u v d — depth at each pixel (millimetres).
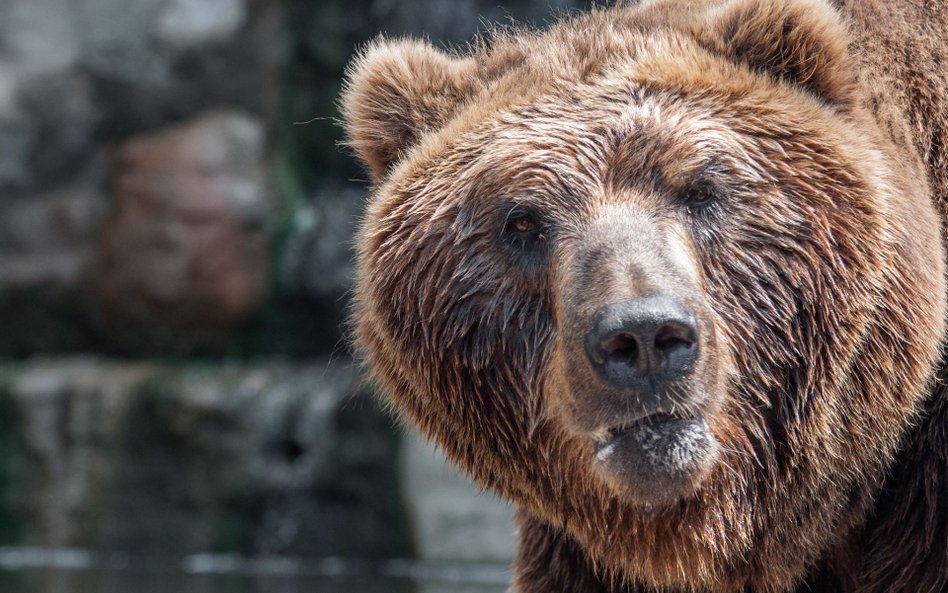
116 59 27250
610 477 6980
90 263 27031
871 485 7812
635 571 7848
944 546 7727
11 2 27031
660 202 7320
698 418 6883
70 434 25062
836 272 7363
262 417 24562
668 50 7809
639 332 6465
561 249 7348
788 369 7484
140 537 24562
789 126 7477
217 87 27750
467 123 7930
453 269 7758
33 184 27047
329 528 24016
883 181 7496
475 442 8070
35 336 27219
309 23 28422
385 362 8258
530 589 8984
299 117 28531
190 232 26672
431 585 19672
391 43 8852
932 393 7836
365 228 8320
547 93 7727
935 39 8180
